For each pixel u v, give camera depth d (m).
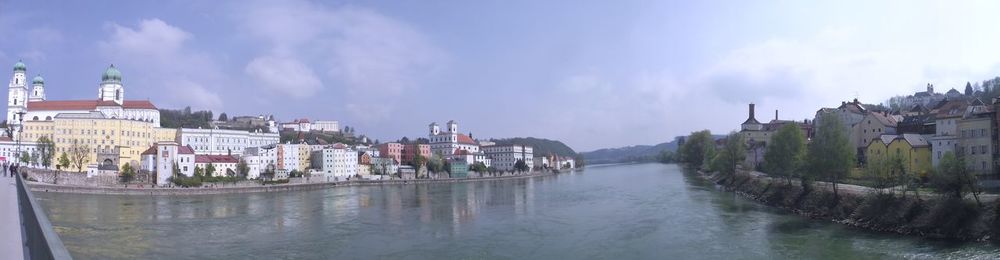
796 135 108.75
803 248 62.34
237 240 75.69
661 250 64.94
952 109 144.62
